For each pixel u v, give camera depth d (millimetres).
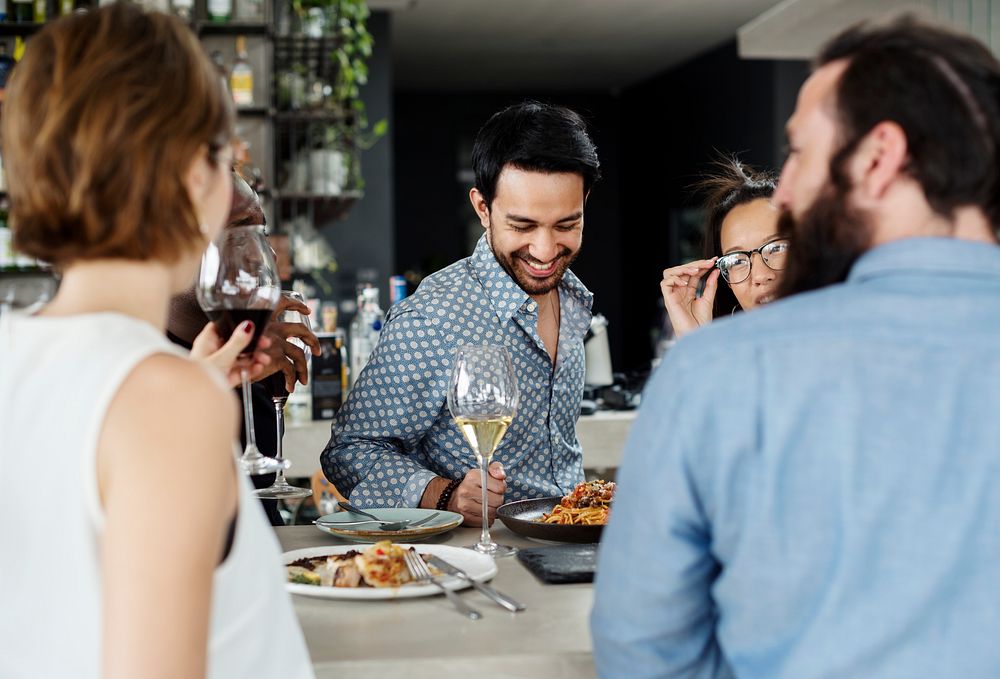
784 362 766
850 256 815
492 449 1429
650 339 9703
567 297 2029
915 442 738
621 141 10461
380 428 1861
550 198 1782
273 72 4941
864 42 810
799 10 2543
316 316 4445
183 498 671
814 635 758
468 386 1394
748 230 1874
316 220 5852
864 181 792
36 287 4492
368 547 1356
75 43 747
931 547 732
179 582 662
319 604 1171
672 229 9273
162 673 648
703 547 812
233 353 1164
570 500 1602
